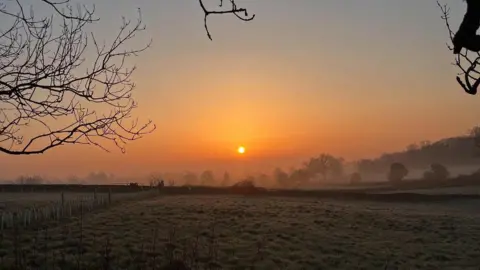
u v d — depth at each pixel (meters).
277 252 29.52
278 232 36.53
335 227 40.91
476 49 4.23
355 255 30.25
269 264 26.12
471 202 72.00
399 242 35.31
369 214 50.09
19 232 27.80
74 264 22.00
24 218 32.06
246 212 47.59
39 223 33.84
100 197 53.19
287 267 25.91
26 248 24.56
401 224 43.94
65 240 27.88
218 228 36.81
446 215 51.69
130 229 34.09
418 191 103.94
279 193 77.31
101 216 40.25
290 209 52.34
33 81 5.28
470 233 39.84
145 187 77.81
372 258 29.59
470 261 29.55
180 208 48.69
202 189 79.62
